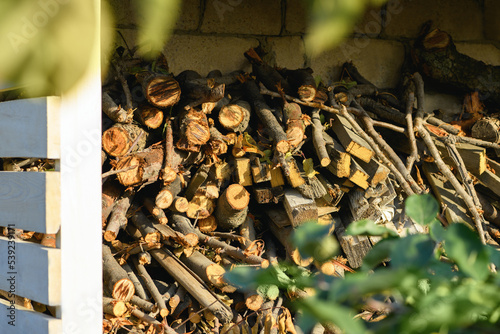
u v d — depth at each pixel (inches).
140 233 143.9
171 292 138.6
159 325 126.8
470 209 154.4
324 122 172.9
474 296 16.1
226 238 150.9
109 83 149.3
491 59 236.5
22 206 91.9
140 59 147.1
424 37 210.2
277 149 143.7
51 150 84.0
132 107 143.6
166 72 155.3
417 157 166.6
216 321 136.0
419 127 168.7
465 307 15.8
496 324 17.0
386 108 187.2
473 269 17.0
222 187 150.6
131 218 145.5
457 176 171.9
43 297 89.2
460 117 209.0
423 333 15.8
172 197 141.6
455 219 158.9
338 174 150.5
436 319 15.7
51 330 88.1
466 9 229.5
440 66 203.9
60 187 86.3
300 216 142.0
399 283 15.8
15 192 93.6
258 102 163.0
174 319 137.9
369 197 152.0
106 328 123.9
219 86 139.3
